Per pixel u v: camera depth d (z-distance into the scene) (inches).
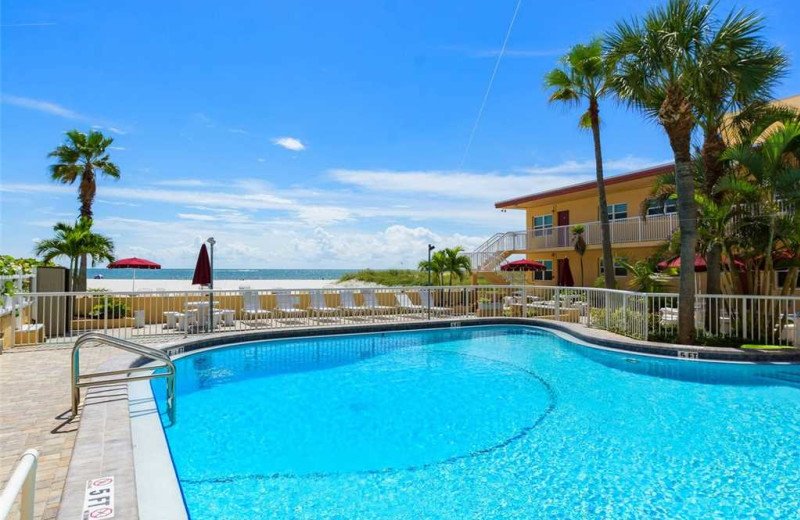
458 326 566.3
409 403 279.0
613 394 295.6
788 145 378.6
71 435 178.4
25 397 230.7
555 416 254.4
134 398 246.2
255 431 231.1
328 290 568.4
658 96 426.6
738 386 310.2
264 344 458.3
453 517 151.6
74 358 205.8
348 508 157.8
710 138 434.0
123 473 138.3
